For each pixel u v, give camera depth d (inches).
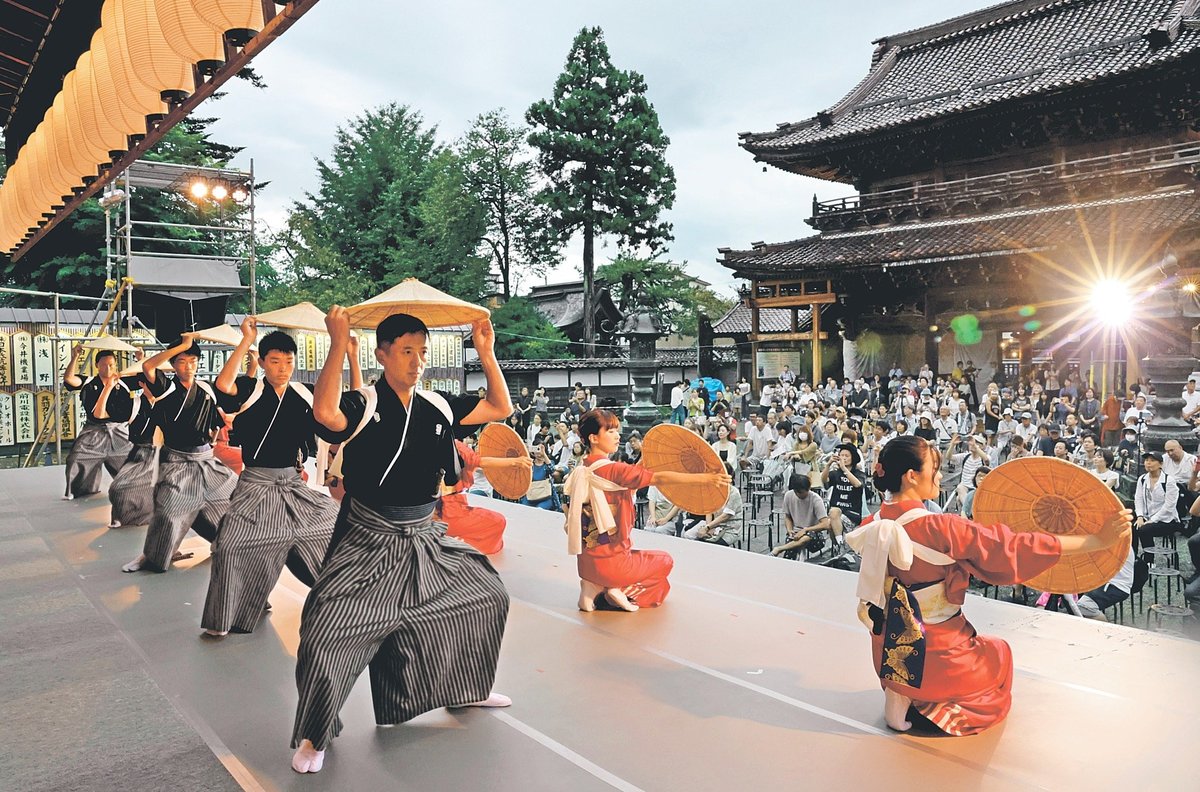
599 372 1268.5
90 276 940.0
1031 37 1154.0
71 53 188.2
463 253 1567.4
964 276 1039.0
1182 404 445.4
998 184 1039.6
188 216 999.0
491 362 126.8
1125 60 912.3
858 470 385.4
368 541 114.5
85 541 269.9
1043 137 1024.9
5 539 273.7
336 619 109.8
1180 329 623.2
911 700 121.7
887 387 970.7
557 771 109.7
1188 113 917.8
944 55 1245.1
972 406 960.3
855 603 193.9
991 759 112.7
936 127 1049.5
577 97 1592.0
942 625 119.8
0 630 168.9
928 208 1105.4
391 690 120.3
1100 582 126.2
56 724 120.6
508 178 1652.3
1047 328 994.1
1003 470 129.7
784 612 186.5
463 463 215.6
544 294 1835.6
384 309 124.9
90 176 206.1
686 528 367.2
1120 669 147.7
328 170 1717.5
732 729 123.3
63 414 742.5
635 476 182.5
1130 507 369.7
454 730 123.0
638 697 136.2
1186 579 330.6
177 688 140.2
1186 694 135.8
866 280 1064.8
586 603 187.5
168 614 184.7
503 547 261.4
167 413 224.8
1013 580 115.3
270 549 169.5
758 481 551.2
